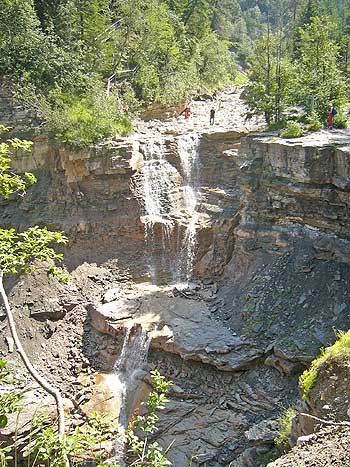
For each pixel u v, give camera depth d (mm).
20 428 17953
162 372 22547
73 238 29234
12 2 31797
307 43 35688
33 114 30250
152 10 42969
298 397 18844
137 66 41938
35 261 27188
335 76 32406
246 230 26062
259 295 23766
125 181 30375
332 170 21656
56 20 36625
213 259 28172
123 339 24359
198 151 32188
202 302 26234
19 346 7418
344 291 21234
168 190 31438
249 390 20344
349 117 30359
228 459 18172
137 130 35656
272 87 31422
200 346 22016
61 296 26906
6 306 7965
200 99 50750
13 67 31625
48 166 30297
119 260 29406
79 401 22047
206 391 21359
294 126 25641
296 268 23234
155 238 29797
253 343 21797
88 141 29625
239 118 40562
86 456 11422
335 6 67062
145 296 27219
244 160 26266
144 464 7621
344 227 21969
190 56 52750
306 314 21609
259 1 118438
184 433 19797
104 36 39125
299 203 23531
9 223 28984
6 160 10508
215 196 30391
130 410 21547
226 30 78562
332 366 12250
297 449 9922
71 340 25625
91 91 33438
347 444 9297
